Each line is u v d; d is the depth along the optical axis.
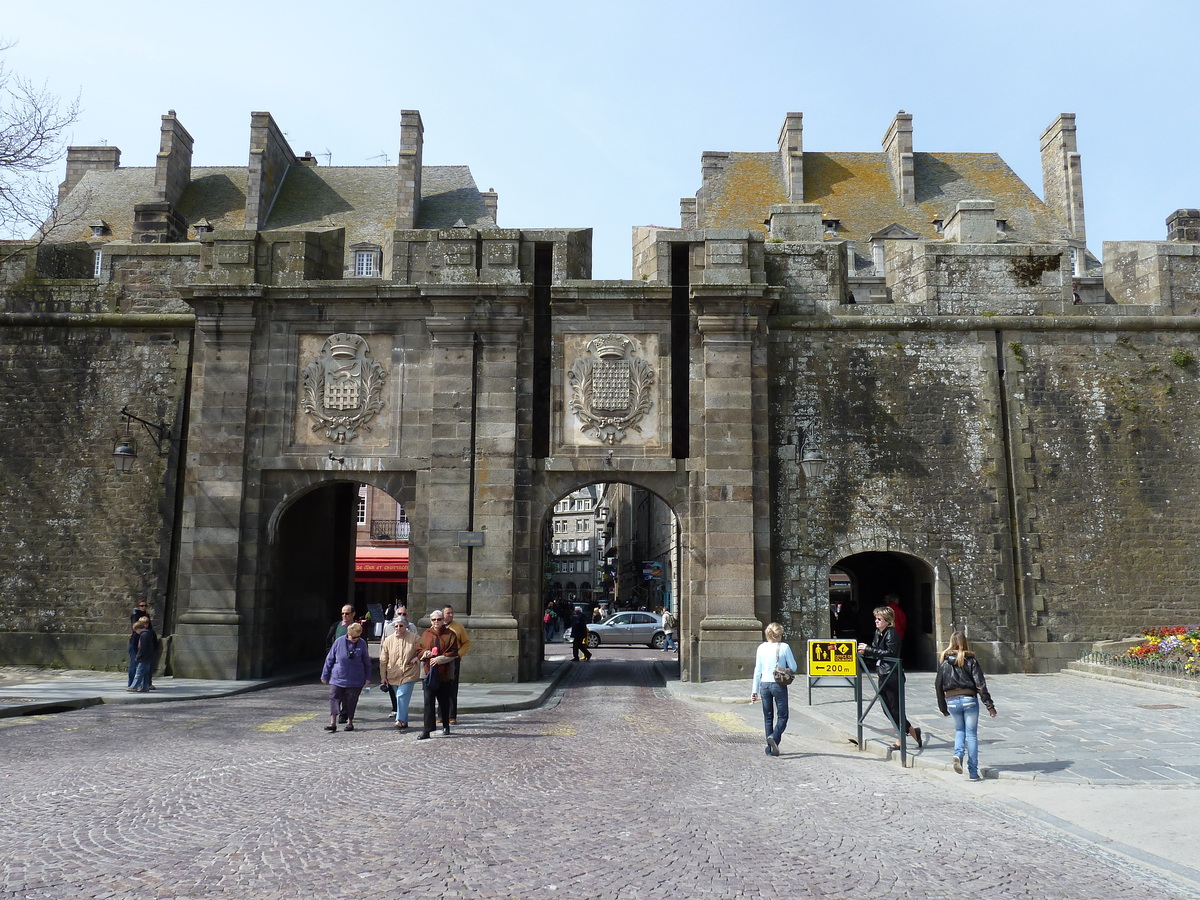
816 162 40.56
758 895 5.65
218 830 7.00
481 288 18.72
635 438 18.89
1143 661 16.67
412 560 18.50
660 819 7.45
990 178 40.19
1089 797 8.42
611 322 19.16
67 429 19.77
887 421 19.12
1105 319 19.39
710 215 38.41
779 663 10.62
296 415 19.06
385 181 40.25
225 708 14.66
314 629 22.53
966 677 9.52
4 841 6.66
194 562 18.50
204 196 38.94
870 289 30.05
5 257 19.80
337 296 19.03
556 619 39.62
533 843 6.70
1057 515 18.86
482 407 18.70
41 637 19.06
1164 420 19.22
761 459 18.56
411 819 7.38
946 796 8.57
